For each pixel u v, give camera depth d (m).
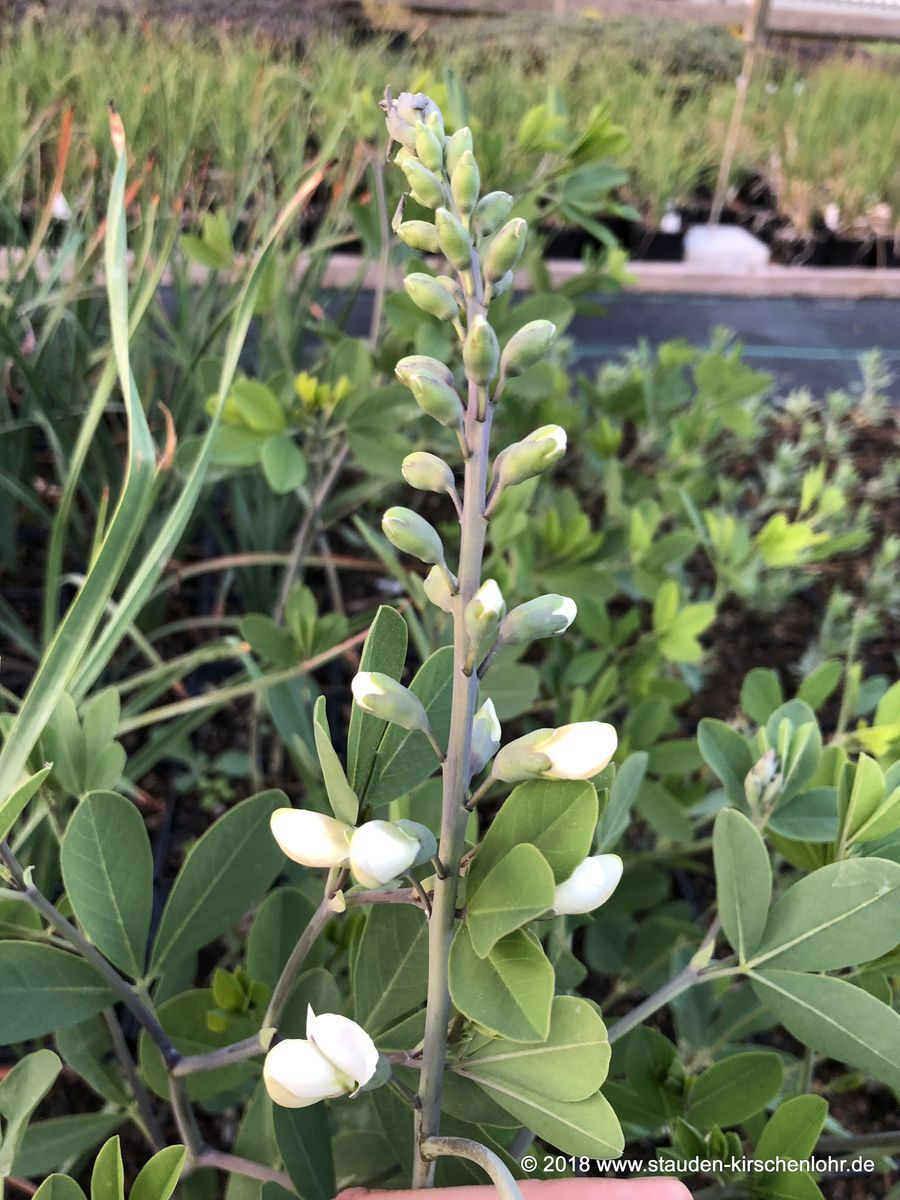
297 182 0.52
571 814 0.16
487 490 0.15
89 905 0.22
